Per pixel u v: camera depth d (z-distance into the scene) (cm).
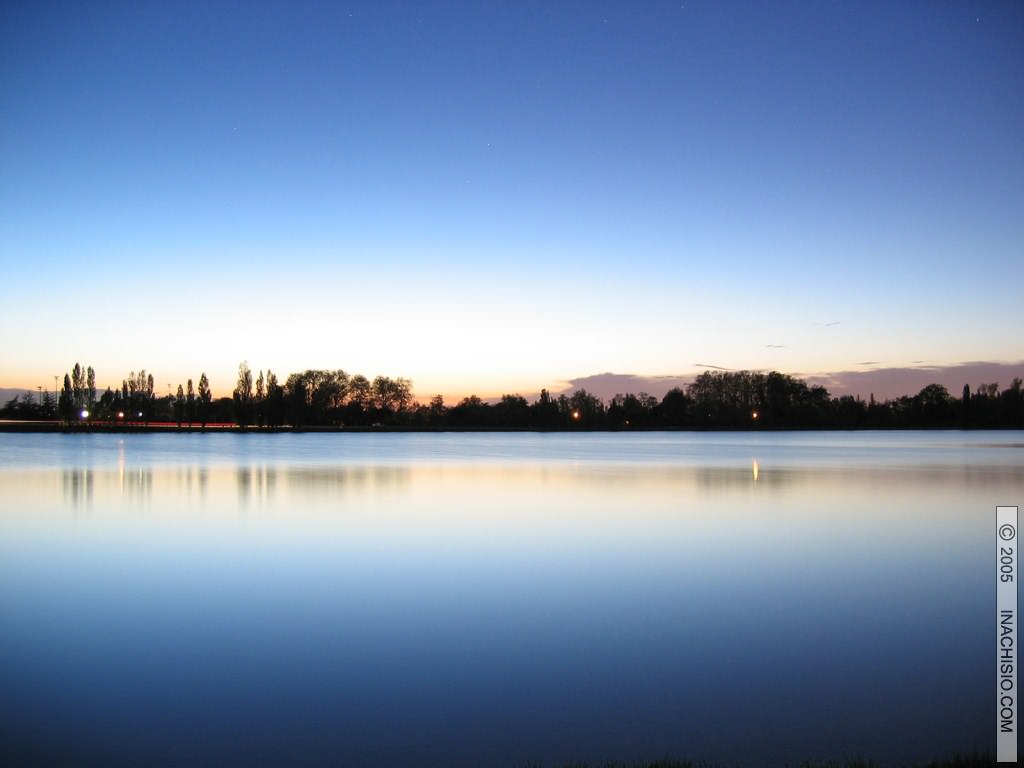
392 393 17175
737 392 17975
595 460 6938
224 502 3578
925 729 1102
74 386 15875
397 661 1382
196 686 1270
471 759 1028
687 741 1072
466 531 2755
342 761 1026
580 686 1266
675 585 1925
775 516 3136
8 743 1072
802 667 1347
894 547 2442
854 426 17550
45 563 2200
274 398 15525
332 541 2553
